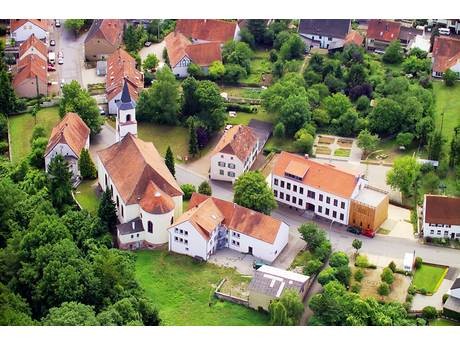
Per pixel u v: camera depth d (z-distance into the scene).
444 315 198.75
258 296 199.38
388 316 194.12
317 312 193.25
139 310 193.75
